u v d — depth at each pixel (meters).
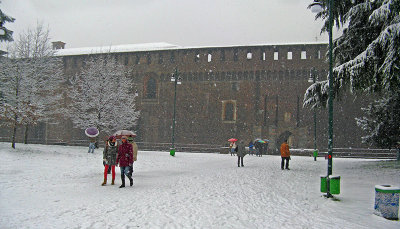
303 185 13.59
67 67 60.78
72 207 8.53
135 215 7.72
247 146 53.03
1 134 58.56
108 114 35.66
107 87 35.28
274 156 38.03
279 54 53.28
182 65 57.34
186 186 12.70
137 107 58.44
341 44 20.14
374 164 23.56
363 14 18.55
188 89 56.91
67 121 58.69
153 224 6.93
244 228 6.80
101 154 26.34
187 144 55.03
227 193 11.17
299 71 52.34
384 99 26.83
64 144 48.03
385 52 15.66
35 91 28.09
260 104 53.44
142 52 59.22
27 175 14.23
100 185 12.74
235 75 55.03
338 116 50.22
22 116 23.86
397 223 7.77
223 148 43.72
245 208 8.83
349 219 7.99
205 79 56.31
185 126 56.12
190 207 8.77
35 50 29.88
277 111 52.62
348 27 19.80
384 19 15.49
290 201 10.06
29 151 22.83
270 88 53.44
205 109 55.69
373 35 19.00
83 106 35.09
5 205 8.67
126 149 12.41
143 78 58.75
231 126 54.22
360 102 49.38
